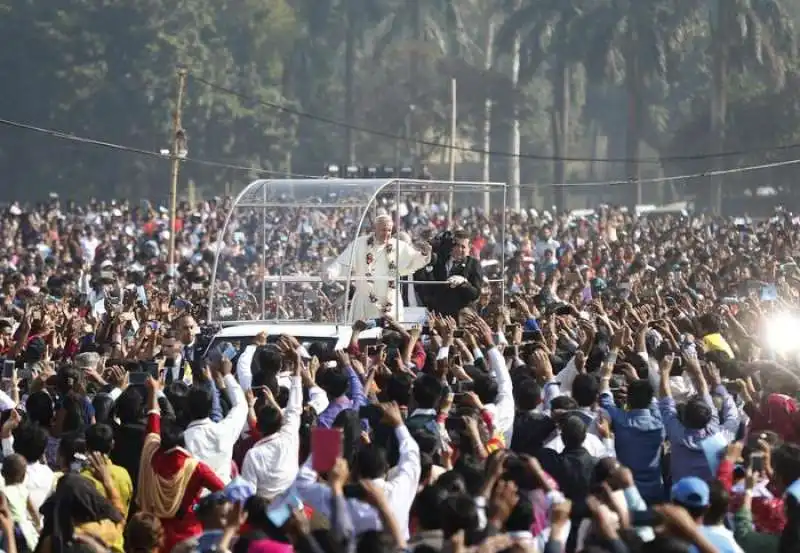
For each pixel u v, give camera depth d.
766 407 45.53
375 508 30.84
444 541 29.30
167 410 44.72
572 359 49.75
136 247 152.88
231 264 68.00
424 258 67.94
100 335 65.69
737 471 39.94
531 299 84.00
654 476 40.94
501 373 42.25
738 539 36.75
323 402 45.03
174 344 54.88
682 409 41.00
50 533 35.91
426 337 65.00
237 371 46.28
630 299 91.81
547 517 34.19
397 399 41.28
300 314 67.62
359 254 67.69
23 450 39.72
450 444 40.28
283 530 32.00
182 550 32.94
